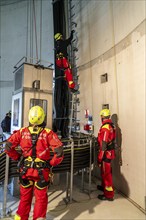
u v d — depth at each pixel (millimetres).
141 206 2512
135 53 2697
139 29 2604
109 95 3441
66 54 3887
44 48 5805
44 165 1827
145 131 2451
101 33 3764
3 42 6074
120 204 2664
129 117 2846
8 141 1909
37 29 5996
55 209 2498
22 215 1864
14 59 5969
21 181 1858
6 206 2547
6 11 6199
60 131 4102
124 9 3006
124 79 2990
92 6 4156
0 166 2361
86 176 4012
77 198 2861
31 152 1838
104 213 2402
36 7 6102
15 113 3516
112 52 3361
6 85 5875
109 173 2805
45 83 3477
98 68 3855
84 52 4496
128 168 2865
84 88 4457
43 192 1836
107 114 2885
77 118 4715
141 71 2555
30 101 3270
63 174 4160
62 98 4508
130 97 2824
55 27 4957
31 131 1878
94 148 3135
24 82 3264
